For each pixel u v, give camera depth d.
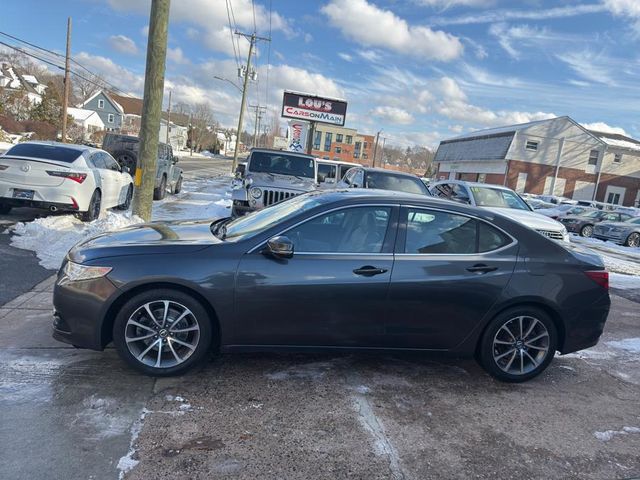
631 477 2.98
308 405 3.47
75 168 8.55
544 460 3.08
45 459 2.66
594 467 3.05
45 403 3.20
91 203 8.95
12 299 5.06
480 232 4.04
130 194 12.04
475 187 11.31
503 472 2.92
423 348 3.95
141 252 3.58
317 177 11.75
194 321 3.61
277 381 3.79
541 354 4.14
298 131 33.16
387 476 2.79
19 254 6.70
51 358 3.84
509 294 3.94
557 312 4.05
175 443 2.91
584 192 43.69
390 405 3.59
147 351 3.59
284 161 11.37
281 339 3.73
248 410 3.34
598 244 18.53
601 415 3.74
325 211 3.84
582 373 4.54
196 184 23.55
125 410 3.20
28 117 53.66
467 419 3.50
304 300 3.66
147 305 3.55
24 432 2.88
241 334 3.67
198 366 3.92
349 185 10.95
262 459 2.83
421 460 2.97
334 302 3.70
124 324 3.53
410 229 3.92
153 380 3.63
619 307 7.18
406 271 3.78
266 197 9.62
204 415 3.23
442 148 58.88
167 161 15.26
